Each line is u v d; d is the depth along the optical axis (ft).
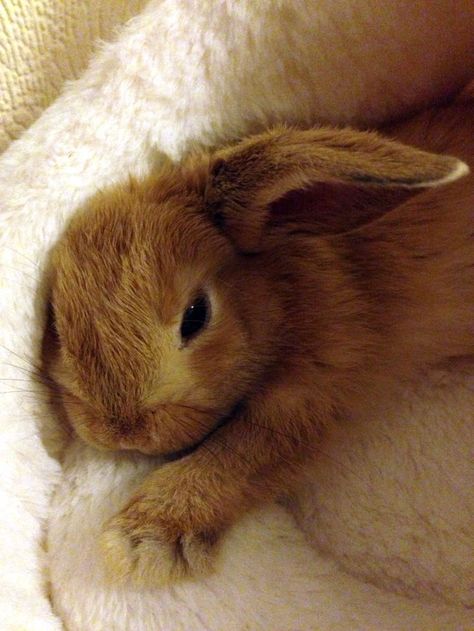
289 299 0.58
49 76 0.67
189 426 0.53
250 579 0.59
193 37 0.59
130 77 0.59
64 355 0.53
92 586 0.58
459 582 0.62
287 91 0.64
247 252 0.56
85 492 0.61
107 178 0.62
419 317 0.64
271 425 0.59
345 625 0.58
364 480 0.66
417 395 0.68
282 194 0.50
